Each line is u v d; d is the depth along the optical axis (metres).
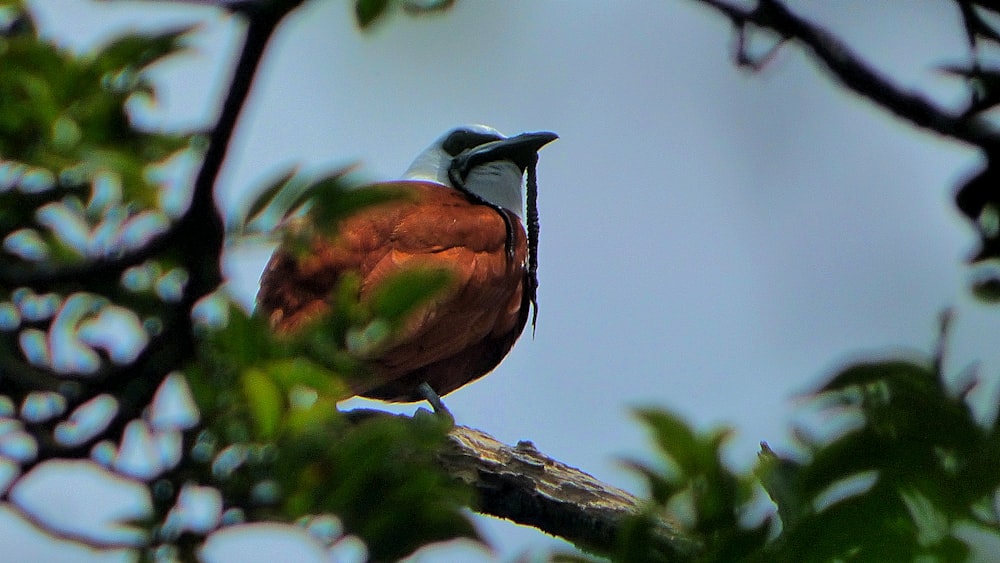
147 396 5.94
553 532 10.70
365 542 5.16
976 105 6.00
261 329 5.22
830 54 6.21
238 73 5.34
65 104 5.79
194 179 5.41
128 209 6.02
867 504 4.89
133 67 5.84
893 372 4.84
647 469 5.35
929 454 4.80
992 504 4.86
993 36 6.59
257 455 5.32
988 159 5.98
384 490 5.11
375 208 5.22
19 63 5.79
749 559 5.10
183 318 5.60
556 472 10.85
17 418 6.18
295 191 5.16
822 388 4.91
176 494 5.47
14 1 6.48
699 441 5.29
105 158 5.57
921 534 4.88
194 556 5.43
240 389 5.30
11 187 5.96
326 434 5.22
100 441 6.02
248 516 5.35
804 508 5.07
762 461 5.30
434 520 5.13
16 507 5.80
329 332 5.36
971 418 4.77
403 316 5.41
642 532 5.25
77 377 6.08
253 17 5.27
